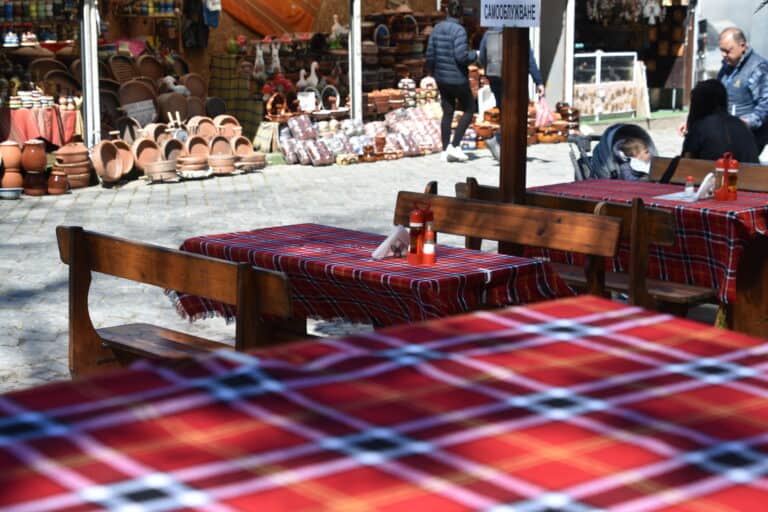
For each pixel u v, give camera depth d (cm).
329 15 1925
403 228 532
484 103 1892
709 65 2283
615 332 232
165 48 1694
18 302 801
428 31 1941
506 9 609
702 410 184
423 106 1842
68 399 180
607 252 545
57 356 673
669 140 1967
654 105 2298
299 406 180
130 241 505
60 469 154
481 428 173
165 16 1653
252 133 1697
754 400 189
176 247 1009
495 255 539
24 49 1459
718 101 811
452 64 1631
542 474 157
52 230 1091
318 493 149
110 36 1672
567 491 152
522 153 650
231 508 144
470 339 223
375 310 505
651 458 163
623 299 722
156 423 171
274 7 1852
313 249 559
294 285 538
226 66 1736
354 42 1706
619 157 850
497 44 1565
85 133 1439
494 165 1644
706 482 155
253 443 165
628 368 206
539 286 518
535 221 578
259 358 204
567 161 1672
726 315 658
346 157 1644
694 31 2256
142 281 497
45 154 1320
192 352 537
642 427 176
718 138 796
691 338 228
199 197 1316
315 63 1752
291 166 1625
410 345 218
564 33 2031
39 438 164
